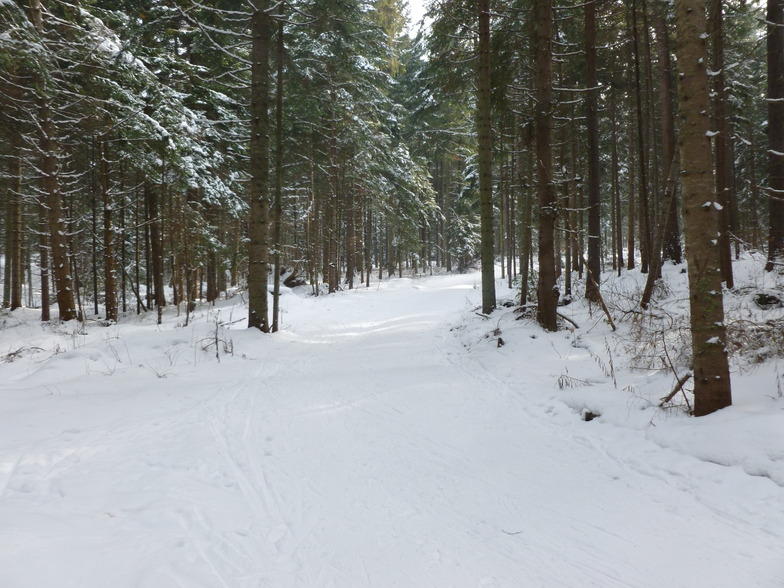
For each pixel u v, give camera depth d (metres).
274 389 7.45
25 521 3.13
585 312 12.11
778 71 11.42
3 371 8.90
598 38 13.55
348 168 25.17
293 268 29.69
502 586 2.70
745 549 2.93
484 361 8.98
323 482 4.10
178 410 6.24
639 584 2.69
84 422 5.63
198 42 15.37
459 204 34.81
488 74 12.22
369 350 11.17
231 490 3.92
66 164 16.20
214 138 17.28
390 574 2.80
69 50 12.30
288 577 2.75
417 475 4.25
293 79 15.15
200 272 23.39
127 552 2.87
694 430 4.35
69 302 14.23
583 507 3.58
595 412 5.48
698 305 4.75
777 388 4.80
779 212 11.56
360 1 17.44
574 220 17.97
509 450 4.81
